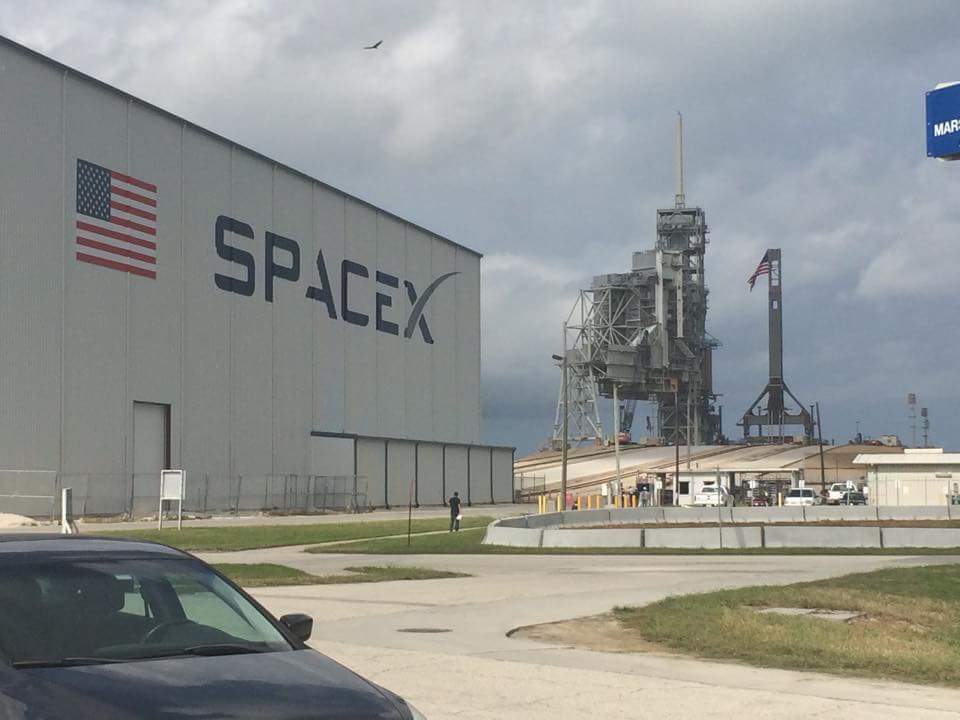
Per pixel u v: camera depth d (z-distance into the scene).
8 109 58.78
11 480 57.38
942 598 20.59
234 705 5.05
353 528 53.28
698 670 12.45
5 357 57.66
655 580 24.89
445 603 19.75
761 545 37.25
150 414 67.75
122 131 66.44
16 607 5.74
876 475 87.06
